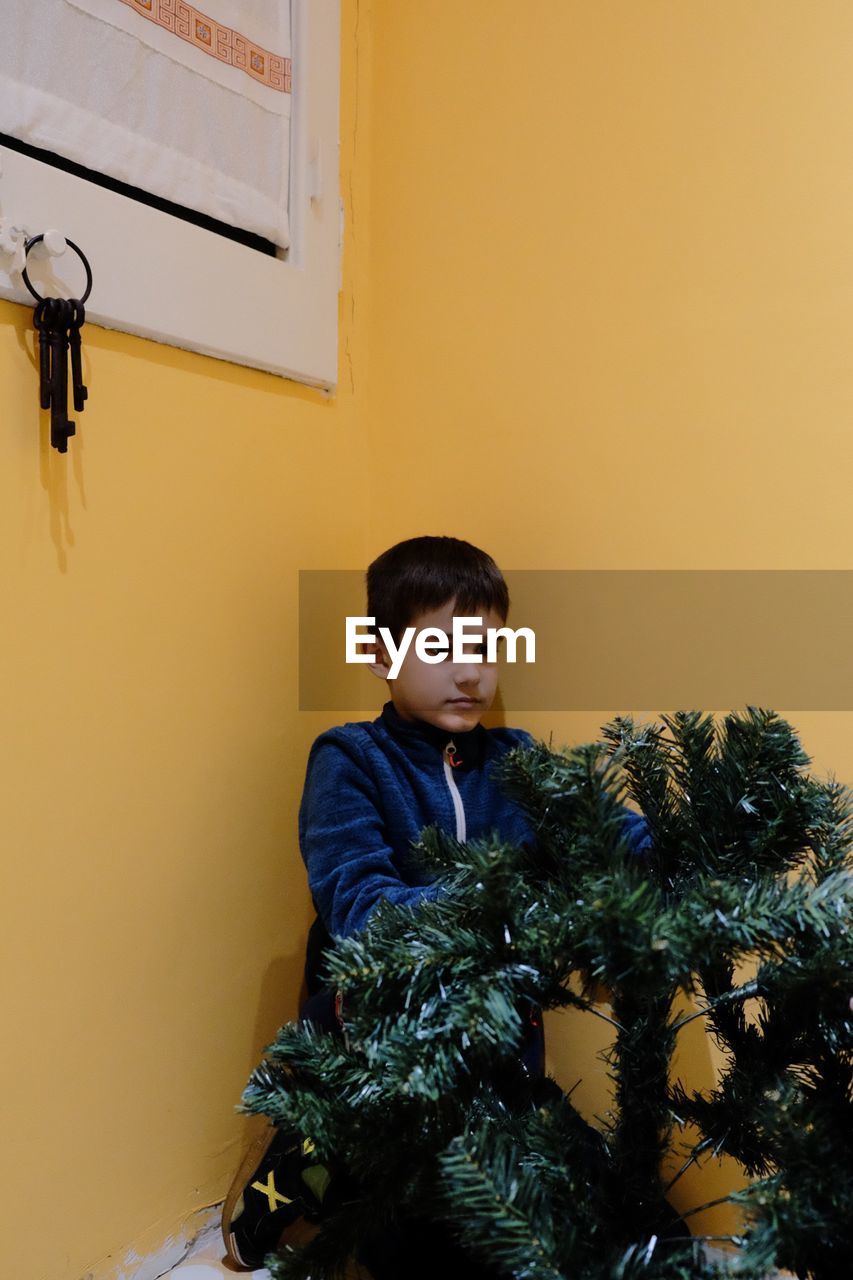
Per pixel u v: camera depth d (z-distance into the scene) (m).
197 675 0.95
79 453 0.84
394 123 1.16
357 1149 0.59
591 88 1.02
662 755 0.69
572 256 1.04
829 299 0.90
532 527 1.07
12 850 0.80
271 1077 0.63
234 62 0.97
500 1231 0.51
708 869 0.62
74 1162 0.85
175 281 0.90
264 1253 0.90
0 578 0.78
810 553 0.91
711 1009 0.68
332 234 1.09
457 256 1.11
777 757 0.63
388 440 1.17
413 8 1.14
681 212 0.97
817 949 0.56
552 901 0.59
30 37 0.79
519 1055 0.73
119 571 0.88
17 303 0.78
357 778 0.94
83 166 0.83
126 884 0.89
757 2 0.92
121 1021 0.89
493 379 1.09
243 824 1.01
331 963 0.58
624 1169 0.64
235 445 0.99
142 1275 0.92
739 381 0.94
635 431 1.00
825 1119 0.54
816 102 0.90
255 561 1.02
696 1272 0.52
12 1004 0.80
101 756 0.86
